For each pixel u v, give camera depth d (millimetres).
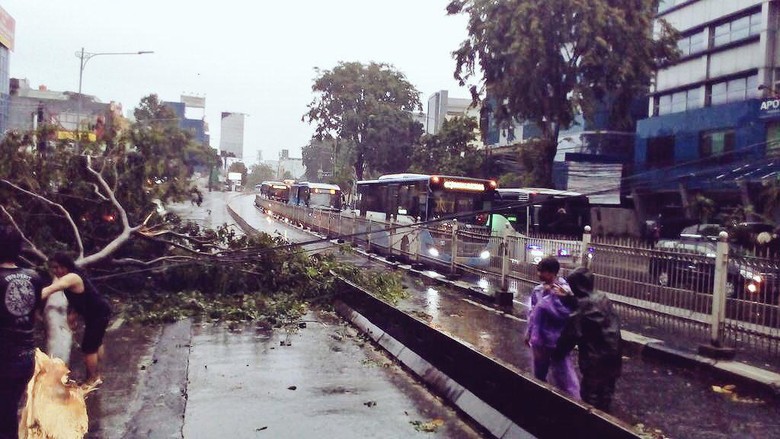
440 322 11547
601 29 27453
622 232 31484
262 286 12656
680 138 32375
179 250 13102
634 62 28250
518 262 13555
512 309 12875
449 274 16938
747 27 30547
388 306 9422
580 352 5684
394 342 8906
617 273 10852
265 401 6594
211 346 9023
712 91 32875
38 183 11148
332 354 8773
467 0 30797
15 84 60844
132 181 11938
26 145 11320
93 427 5699
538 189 27188
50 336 6871
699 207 27531
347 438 5605
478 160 45281
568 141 40562
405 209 24047
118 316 10570
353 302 11531
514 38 28391
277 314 11297
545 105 29719
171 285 12227
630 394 7422
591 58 27172
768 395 7262
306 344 9336
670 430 6188
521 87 29578
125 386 6957
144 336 9438
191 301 11414
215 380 7312
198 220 36469
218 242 13312
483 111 32812
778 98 26828
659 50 29234
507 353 9312
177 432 5621
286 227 36688
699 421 6465
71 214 11609
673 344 9297
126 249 11906
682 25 35000
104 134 12031
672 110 35969
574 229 25656
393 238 21203
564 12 27844
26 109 55031
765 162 21844
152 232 11570
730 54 31562
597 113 38562
